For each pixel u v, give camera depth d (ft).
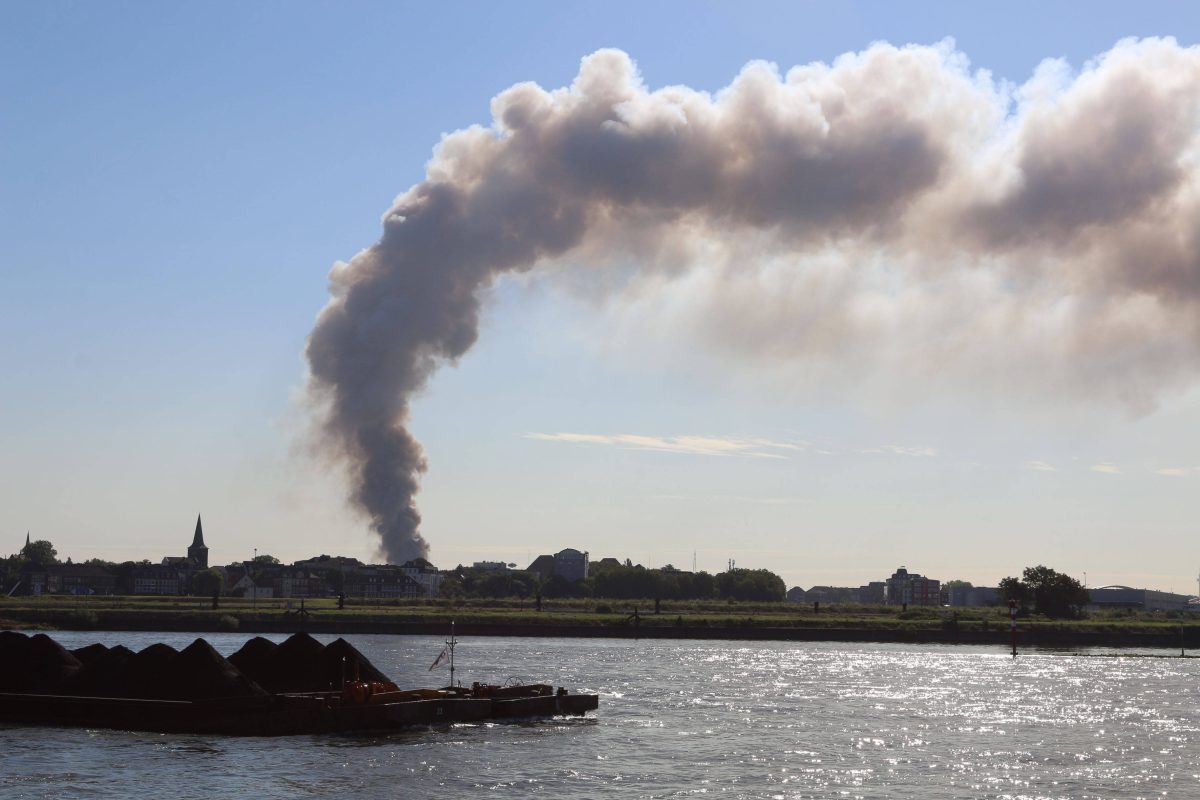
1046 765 293.84
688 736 333.62
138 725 318.65
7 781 248.32
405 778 260.83
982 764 293.84
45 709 326.03
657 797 245.86
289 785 250.98
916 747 321.32
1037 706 440.45
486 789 251.19
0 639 344.90
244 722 314.55
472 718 345.31
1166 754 314.35
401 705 327.88
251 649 359.46
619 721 363.97
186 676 326.24
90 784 247.09
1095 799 252.01
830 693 481.46
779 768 282.36
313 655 359.25
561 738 323.78
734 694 467.52
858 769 283.38
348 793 244.63
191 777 256.52
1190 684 570.05
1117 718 401.49
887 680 560.61
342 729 318.65
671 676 558.15
